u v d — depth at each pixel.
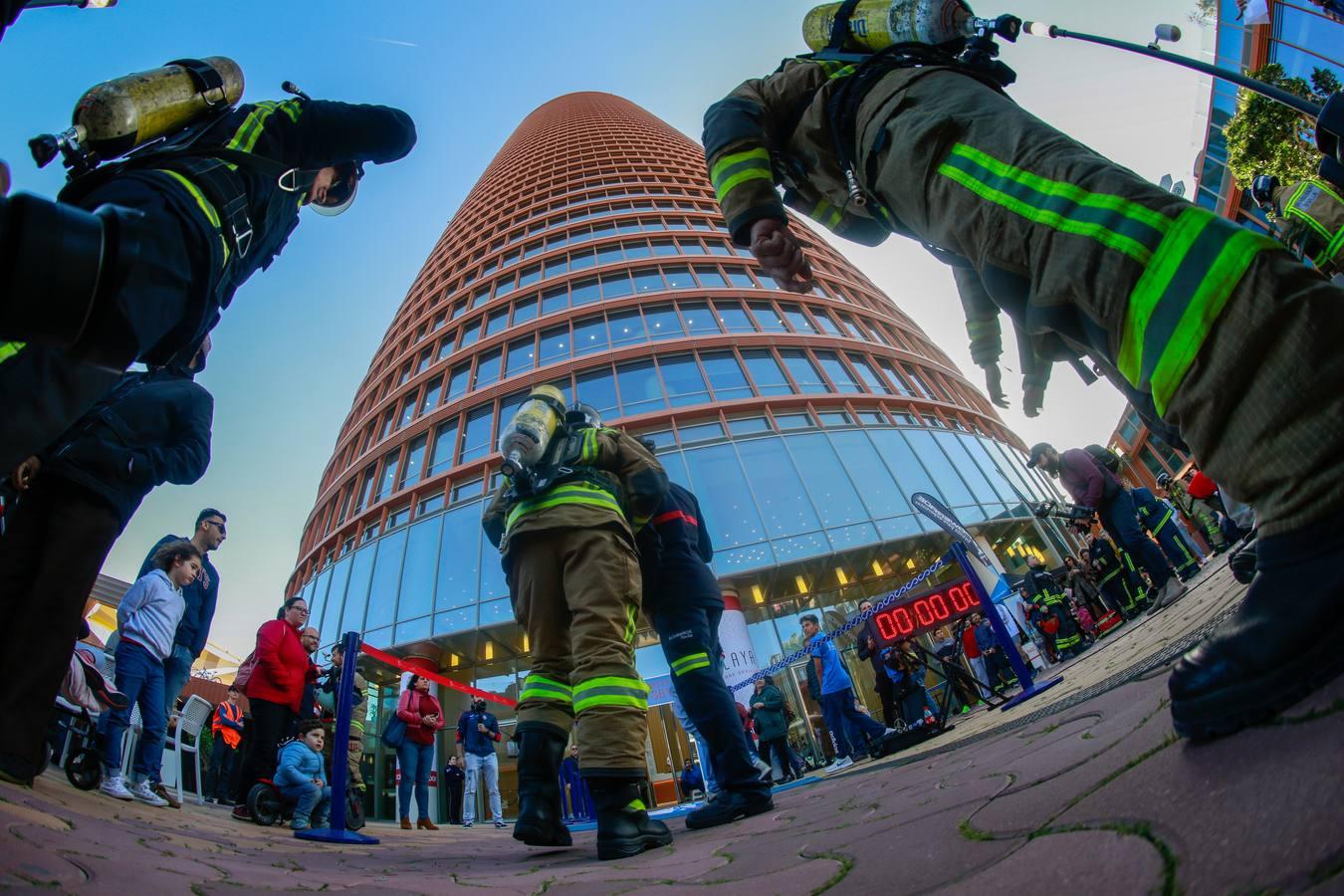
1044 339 1.28
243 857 2.34
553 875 1.93
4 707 2.08
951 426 23.23
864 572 18.05
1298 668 0.79
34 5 1.28
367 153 2.48
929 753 3.72
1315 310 0.84
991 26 1.63
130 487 2.54
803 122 1.79
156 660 4.71
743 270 29.19
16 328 0.87
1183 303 0.94
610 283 28.33
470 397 23.69
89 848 1.57
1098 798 1.04
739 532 17.44
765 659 16.39
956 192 1.33
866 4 1.83
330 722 6.89
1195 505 12.95
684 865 1.79
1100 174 1.12
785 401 21.34
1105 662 4.98
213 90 1.97
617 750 2.52
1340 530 0.79
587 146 50.28
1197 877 0.64
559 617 2.99
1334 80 12.13
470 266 34.53
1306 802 0.63
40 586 2.21
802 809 2.72
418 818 7.60
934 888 0.93
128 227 0.89
